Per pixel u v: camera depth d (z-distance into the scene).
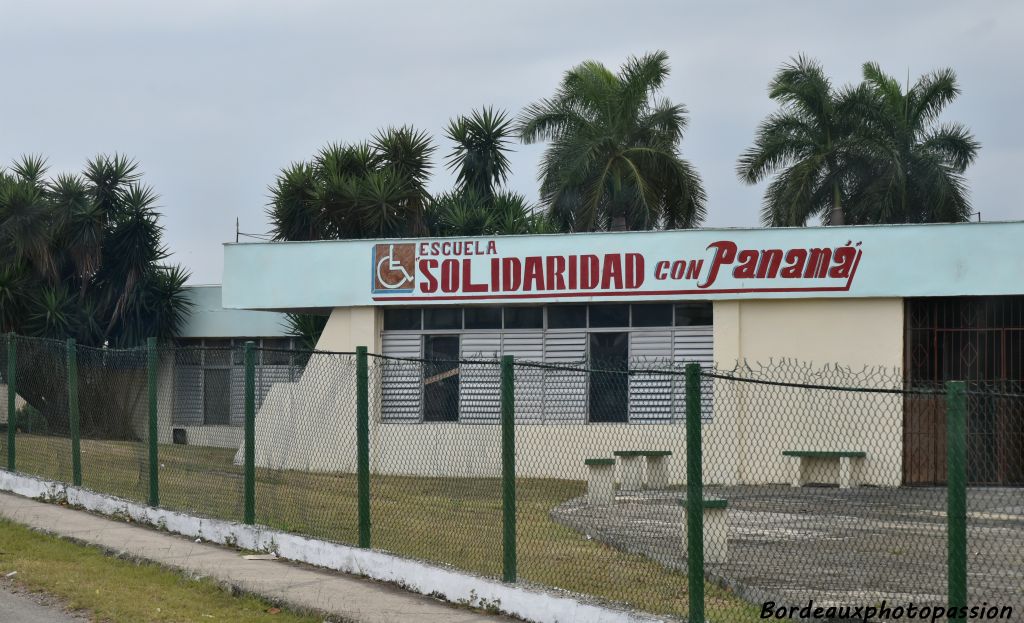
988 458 17.12
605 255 23.92
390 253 25.03
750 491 19.52
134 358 16.27
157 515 14.96
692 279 23.38
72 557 12.71
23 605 10.46
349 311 25.38
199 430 15.98
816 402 22.56
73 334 35.16
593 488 15.80
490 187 43.41
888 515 13.32
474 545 12.47
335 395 16.47
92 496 16.27
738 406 22.45
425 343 25.31
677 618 9.06
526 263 24.30
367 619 9.96
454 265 24.67
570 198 37.41
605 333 24.38
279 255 25.58
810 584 10.85
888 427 22.14
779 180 39.44
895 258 22.42
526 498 15.70
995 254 21.98
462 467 14.85
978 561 11.77
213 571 11.97
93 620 9.91
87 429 17.28
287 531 13.24
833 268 22.72
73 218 35.88
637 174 36.34
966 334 22.67
